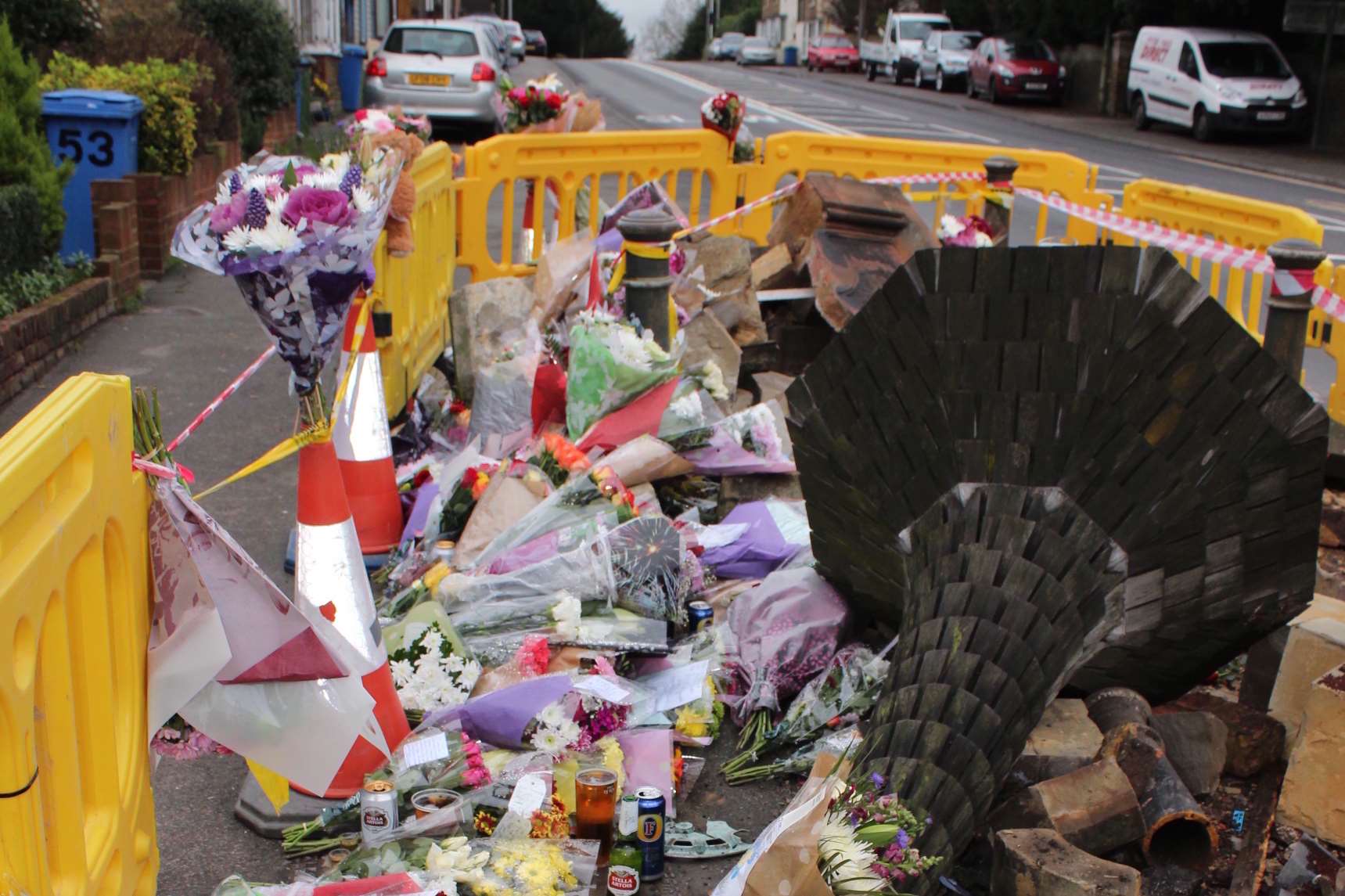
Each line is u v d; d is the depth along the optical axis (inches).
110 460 93.7
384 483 211.5
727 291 299.4
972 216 324.8
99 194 368.2
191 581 109.7
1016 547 138.2
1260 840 138.3
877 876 110.7
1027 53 1541.6
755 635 174.6
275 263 135.0
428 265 290.2
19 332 283.1
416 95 878.4
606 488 191.9
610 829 135.0
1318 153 1073.5
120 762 98.0
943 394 145.9
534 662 159.5
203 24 608.4
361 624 147.0
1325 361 370.6
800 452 161.8
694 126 1045.2
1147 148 1102.4
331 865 135.0
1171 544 141.2
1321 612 167.3
